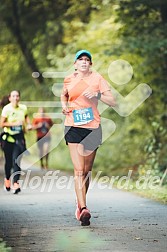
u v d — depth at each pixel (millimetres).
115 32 29016
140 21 25156
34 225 13891
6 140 20562
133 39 24062
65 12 34906
